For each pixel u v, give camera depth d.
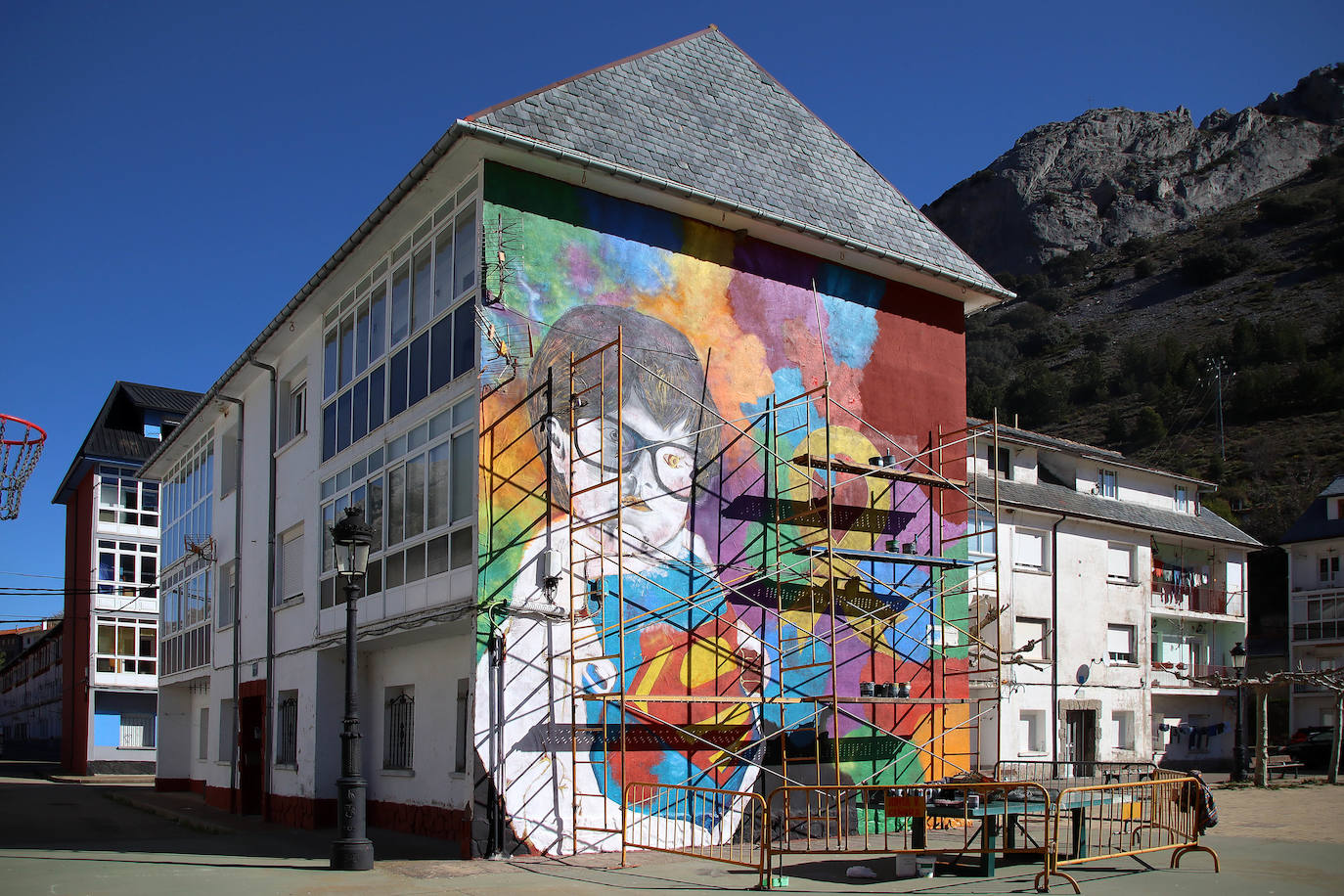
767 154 16.52
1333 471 66.94
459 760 13.59
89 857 12.71
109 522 39.38
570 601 13.00
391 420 15.26
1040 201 169.25
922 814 10.20
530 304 13.40
